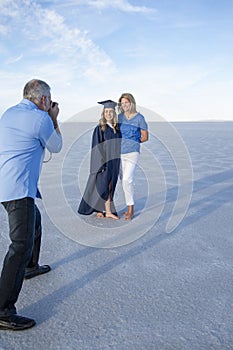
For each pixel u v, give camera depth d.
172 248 3.50
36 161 2.24
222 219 4.50
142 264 3.11
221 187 6.43
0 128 2.21
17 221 2.13
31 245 2.17
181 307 2.38
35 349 1.94
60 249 3.46
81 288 2.66
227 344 1.99
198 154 11.15
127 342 2.00
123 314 2.29
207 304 2.42
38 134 2.19
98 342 2.00
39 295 2.54
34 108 2.25
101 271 2.96
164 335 2.07
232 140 17.28
